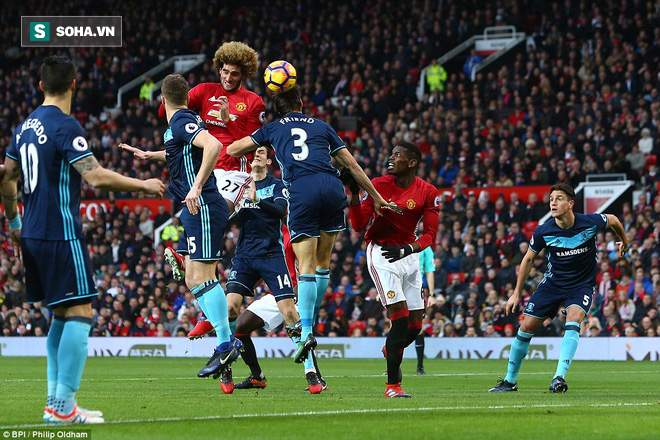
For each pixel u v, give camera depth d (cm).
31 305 3234
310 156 1171
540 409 979
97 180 812
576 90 3728
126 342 3069
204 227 1125
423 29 4347
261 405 1019
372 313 2889
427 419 866
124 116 4503
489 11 4372
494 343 2695
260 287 3038
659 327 2588
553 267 1331
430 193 1230
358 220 1212
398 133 3738
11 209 892
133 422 824
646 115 3406
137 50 4966
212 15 4988
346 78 4247
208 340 2967
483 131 3628
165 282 3241
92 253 3528
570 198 1300
